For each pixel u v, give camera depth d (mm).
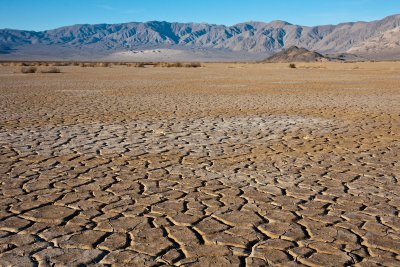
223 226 4523
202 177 6340
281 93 20188
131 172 6586
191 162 7195
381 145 8547
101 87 23906
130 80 30953
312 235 4312
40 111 13492
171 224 4582
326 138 9250
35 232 4379
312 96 18719
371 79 32156
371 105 15211
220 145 8523
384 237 4273
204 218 4754
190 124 11055
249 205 5160
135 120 11727
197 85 25828
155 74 41469
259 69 59375
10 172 6551
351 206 5145
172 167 6887
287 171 6680
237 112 13383
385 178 6320
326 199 5391
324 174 6531
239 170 6730
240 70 54531
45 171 6621
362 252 3955
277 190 5742
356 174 6531
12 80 30203
